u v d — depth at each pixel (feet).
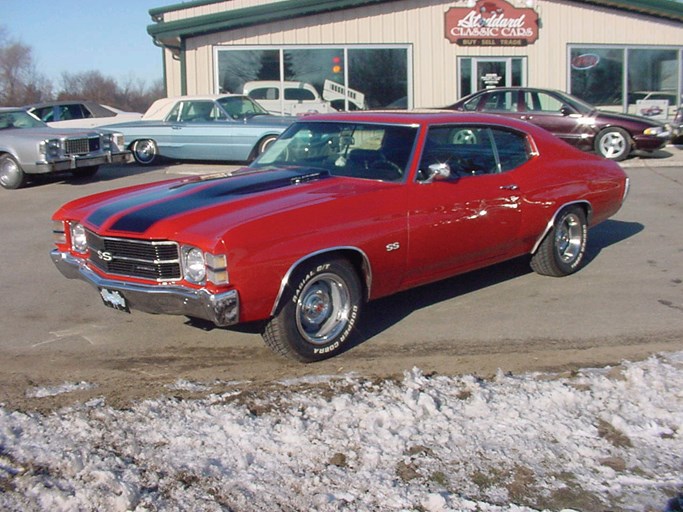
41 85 148.25
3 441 13.37
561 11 69.56
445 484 12.19
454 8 67.67
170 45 69.72
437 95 68.85
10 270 25.94
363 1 65.41
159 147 54.44
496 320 20.26
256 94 66.90
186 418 14.28
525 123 22.98
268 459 12.83
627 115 53.26
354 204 17.34
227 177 19.36
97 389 15.89
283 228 15.96
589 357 17.53
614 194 25.03
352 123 20.59
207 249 15.12
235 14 64.28
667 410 14.56
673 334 19.01
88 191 43.98
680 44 72.49
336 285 17.34
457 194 19.54
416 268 18.85
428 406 14.55
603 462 12.93
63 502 11.54
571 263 24.11
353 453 13.01
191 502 11.61
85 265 17.93
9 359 17.76
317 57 66.90
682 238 29.48
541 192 22.04
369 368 16.94
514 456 13.04
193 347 18.44
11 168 45.09
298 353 16.81
